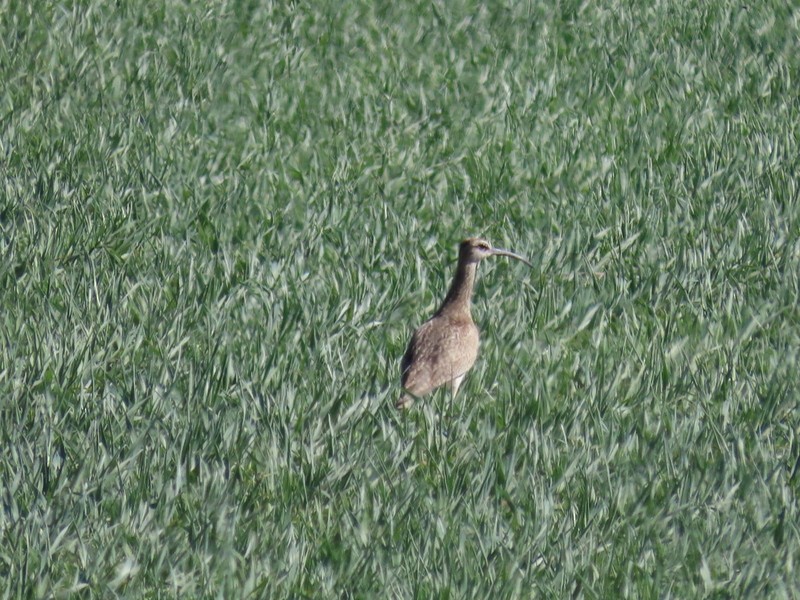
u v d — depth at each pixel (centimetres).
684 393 1673
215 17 3788
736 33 3775
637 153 2706
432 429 1495
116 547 1287
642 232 2242
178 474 1369
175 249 2105
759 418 1595
